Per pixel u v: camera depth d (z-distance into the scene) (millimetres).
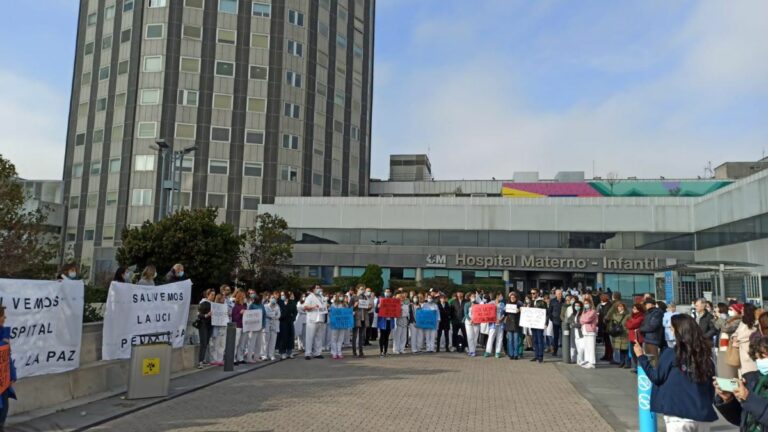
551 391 12250
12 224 16594
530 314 18125
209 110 58188
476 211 51750
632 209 48969
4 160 17422
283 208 54625
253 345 16500
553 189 69750
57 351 9977
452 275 50438
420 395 11344
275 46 60750
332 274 52406
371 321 21609
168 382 10961
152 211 55344
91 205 58375
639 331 12273
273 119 59594
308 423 8703
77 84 62781
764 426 4348
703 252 45312
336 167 64938
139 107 57406
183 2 58938
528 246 50344
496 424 8914
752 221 36812
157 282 18031
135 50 58438
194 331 15914
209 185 57156
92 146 59500
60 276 11953
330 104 64875
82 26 63750
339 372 14625
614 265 47562
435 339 22359
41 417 8938
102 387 11156
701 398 5457
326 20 65438
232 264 26016
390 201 53344
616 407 10344
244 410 9664
